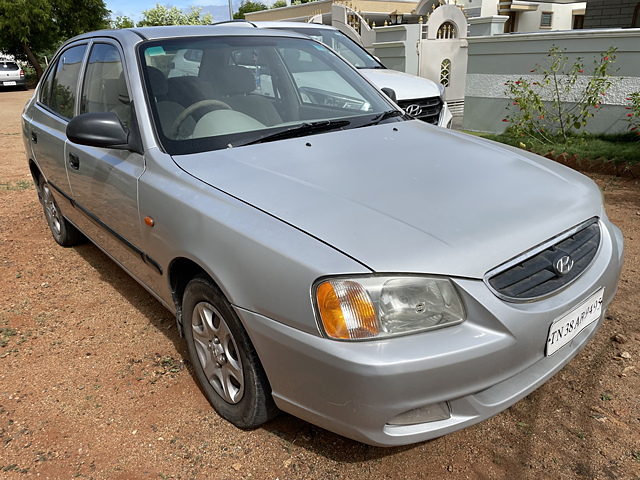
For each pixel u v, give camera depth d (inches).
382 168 99.0
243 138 110.9
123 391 109.0
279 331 77.5
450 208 84.7
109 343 127.1
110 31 140.8
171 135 110.2
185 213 94.1
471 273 74.7
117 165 117.3
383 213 82.2
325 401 75.7
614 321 124.0
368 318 72.0
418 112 263.0
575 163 247.8
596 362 110.0
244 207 87.3
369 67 302.2
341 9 457.7
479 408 77.1
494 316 74.3
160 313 140.4
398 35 402.9
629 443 88.9
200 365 101.7
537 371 85.0
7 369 118.2
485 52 315.3
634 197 207.2
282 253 77.4
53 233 192.5
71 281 162.1
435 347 71.7
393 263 73.0
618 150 245.6
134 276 128.0
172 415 101.3
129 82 118.0
